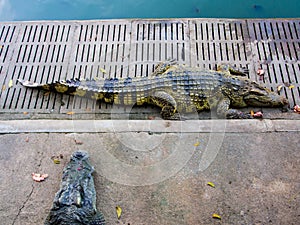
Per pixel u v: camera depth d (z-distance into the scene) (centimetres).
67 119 282
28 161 252
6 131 265
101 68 308
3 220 226
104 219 225
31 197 236
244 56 313
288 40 321
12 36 325
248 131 265
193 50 317
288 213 227
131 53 315
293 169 247
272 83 298
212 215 227
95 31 329
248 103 288
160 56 314
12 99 291
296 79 300
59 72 305
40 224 224
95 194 231
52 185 242
